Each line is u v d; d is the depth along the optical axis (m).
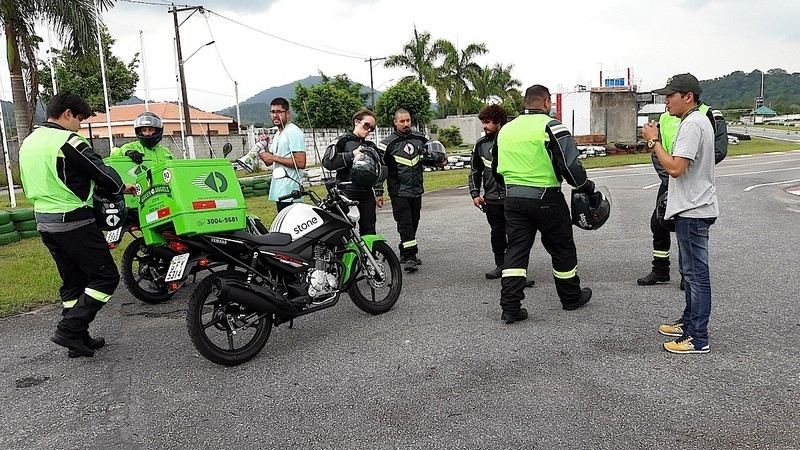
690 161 4.55
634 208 12.67
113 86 37.09
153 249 6.27
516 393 4.12
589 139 35.84
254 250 5.01
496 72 50.69
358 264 5.86
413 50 48.62
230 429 3.81
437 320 5.75
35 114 17.33
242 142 33.03
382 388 4.29
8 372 4.84
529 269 7.59
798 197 13.76
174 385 4.49
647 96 42.62
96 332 5.75
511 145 5.52
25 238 10.50
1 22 16.12
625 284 6.74
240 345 5.30
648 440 3.48
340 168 7.16
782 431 3.54
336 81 50.72
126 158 6.62
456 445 3.50
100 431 3.84
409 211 7.69
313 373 4.61
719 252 8.08
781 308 5.69
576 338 5.10
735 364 4.46
